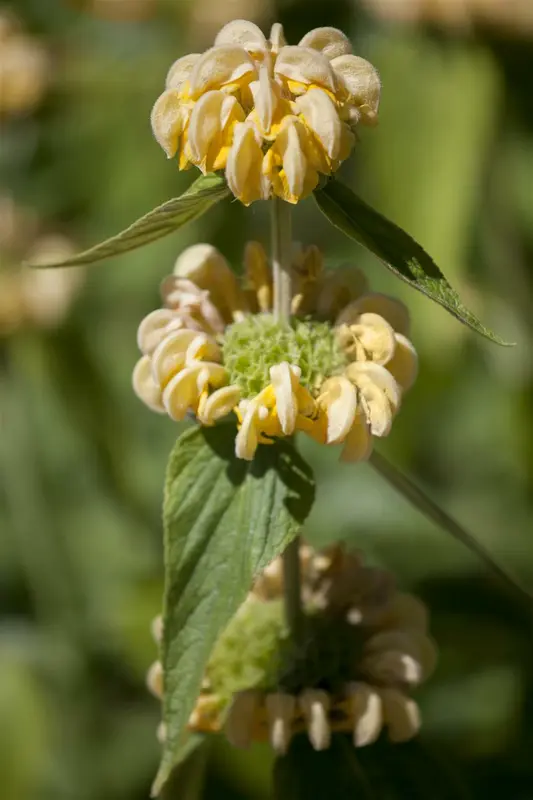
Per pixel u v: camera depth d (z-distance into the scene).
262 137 0.74
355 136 0.75
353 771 0.81
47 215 1.16
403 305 0.79
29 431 1.16
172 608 0.77
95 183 1.12
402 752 0.81
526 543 1.05
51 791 1.06
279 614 0.83
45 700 1.07
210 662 0.82
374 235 0.76
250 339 0.78
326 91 0.75
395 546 1.04
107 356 1.22
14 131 1.15
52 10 1.19
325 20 1.03
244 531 0.77
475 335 1.07
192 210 0.76
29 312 1.13
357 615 0.83
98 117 1.11
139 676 1.06
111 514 1.16
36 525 1.15
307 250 0.81
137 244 0.77
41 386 1.16
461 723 0.98
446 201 0.96
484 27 0.99
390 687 0.81
